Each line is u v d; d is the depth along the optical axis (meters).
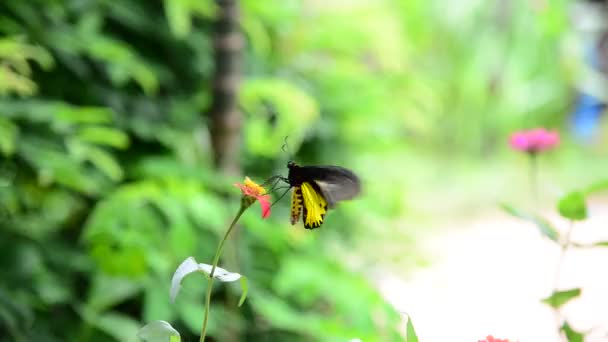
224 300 2.37
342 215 2.69
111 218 2.24
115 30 2.43
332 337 2.37
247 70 2.55
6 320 2.09
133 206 2.27
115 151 2.37
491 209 5.45
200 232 2.37
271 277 2.48
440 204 5.55
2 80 2.12
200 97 2.48
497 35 7.02
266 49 2.59
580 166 6.52
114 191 2.36
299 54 2.71
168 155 2.42
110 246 2.22
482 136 6.96
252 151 2.57
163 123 2.42
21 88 2.14
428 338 2.94
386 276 3.00
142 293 2.37
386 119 2.79
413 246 2.82
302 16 2.74
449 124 6.97
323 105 2.60
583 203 1.84
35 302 2.21
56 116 2.20
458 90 6.95
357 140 2.76
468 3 6.98
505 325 3.16
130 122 2.36
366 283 2.42
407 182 3.28
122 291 2.27
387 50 2.72
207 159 2.52
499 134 6.99
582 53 7.17
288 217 2.55
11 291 2.18
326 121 2.60
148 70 2.38
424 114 3.18
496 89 7.07
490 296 3.59
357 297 2.36
